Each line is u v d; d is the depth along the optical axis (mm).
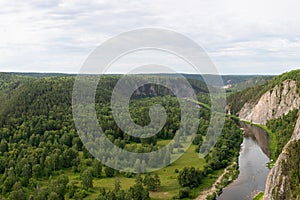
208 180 86250
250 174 91812
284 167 66188
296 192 59250
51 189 69688
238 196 76250
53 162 87812
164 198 73562
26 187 78125
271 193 65812
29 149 93125
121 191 68250
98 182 81875
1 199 68625
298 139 73500
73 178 83938
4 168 85750
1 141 99125
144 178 81125
